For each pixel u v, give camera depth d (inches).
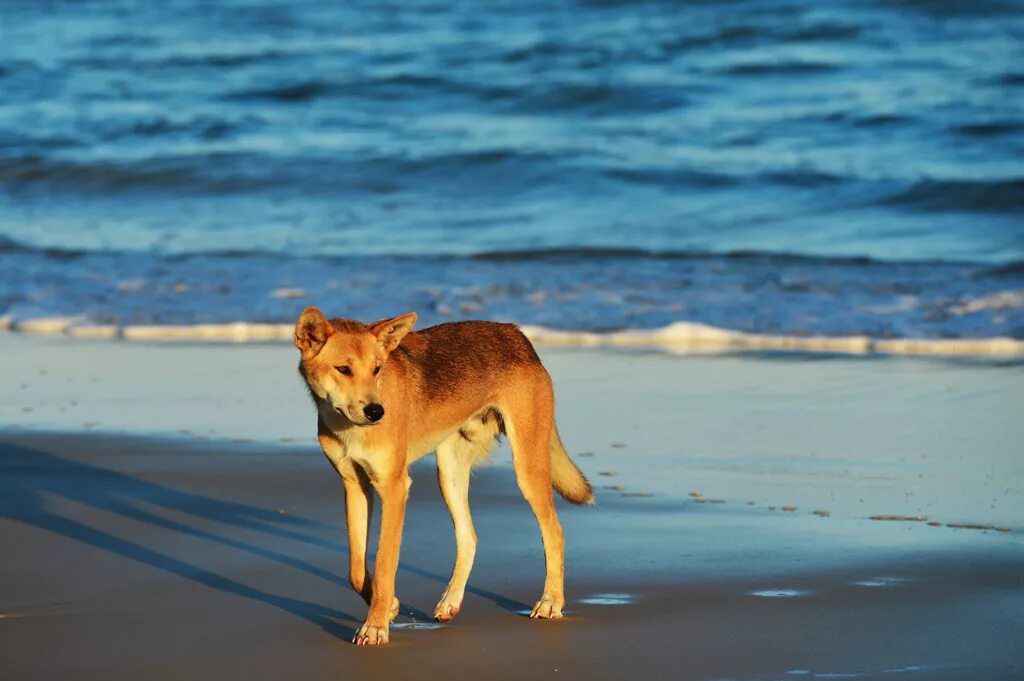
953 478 390.9
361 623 267.0
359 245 870.4
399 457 264.8
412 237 894.4
